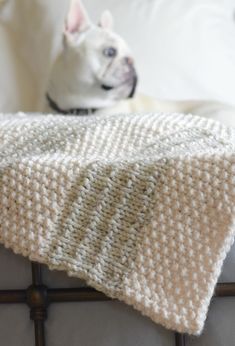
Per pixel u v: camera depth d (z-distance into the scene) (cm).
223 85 212
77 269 105
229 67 217
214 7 225
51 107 194
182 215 103
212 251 102
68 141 118
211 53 214
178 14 215
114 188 107
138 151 116
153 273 103
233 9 231
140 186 106
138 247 104
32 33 211
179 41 210
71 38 187
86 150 117
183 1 220
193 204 103
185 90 206
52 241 106
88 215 106
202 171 104
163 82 204
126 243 105
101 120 122
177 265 103
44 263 106
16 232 106
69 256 105
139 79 202
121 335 108
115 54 186
